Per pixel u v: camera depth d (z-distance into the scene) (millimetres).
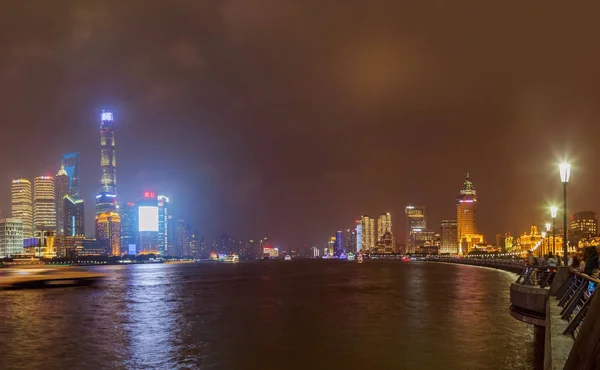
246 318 44188
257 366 25812
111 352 29719
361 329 36469
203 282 111688
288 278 127125
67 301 65438
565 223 30938
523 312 31172
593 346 7871
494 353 27312
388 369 24594
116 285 103312
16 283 117438
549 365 13672
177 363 26797
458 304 51625
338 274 149500
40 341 33688
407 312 45656
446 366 24766
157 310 52312
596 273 24562
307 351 29078
